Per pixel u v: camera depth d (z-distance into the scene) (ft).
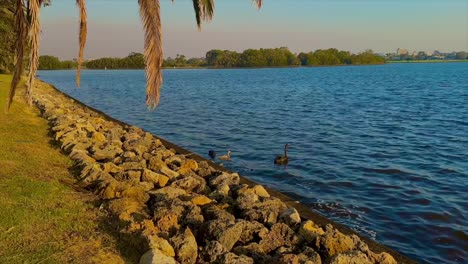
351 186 46.68
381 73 417.49
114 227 24.80
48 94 125.08
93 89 222.69
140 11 21.83
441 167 55.21
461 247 31.60
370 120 100.42
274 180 49.32
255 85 248.11
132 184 32.01
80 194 30.63
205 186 36.04
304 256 22.35
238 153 64.54
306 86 235.40
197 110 122.93
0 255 20.79
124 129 68.08
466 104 134.21
